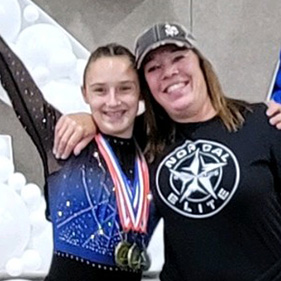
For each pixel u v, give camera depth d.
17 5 3.08
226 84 3.56
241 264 1.91
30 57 3.09
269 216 1.92
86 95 2.10
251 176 1.91
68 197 2.00
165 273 2.01
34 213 2.90
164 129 2.05
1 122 3.39
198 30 3.56
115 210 2.01
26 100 2.09
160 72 2.00
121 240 2.01
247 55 3.58
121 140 2.07
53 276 2.01
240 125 1.97
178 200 1.95
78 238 1.99
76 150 2.03
